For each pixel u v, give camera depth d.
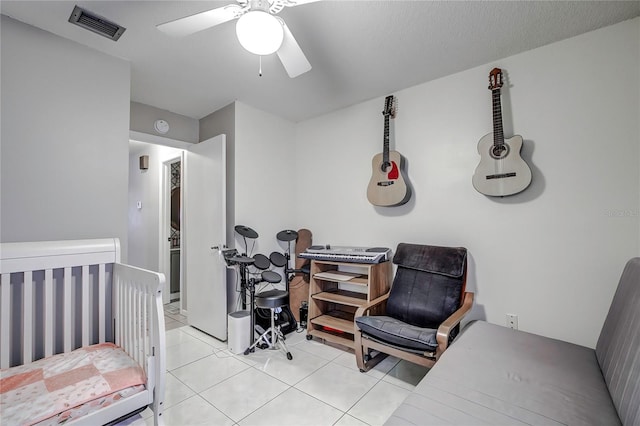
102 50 2.02
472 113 2.34
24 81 1.72
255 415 1.67
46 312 1.55
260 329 2.66
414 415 1.05
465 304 2.07
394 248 2.77
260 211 3.12
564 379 1.28
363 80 2.53
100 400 1.18
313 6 1.61
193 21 1.35
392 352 1.92
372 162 2.82
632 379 1.00
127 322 1.57
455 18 1.73
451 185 2.44
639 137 1.74
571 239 1.94
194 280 3.11
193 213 3.15
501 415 1.04
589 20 1.76
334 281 2.86
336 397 1.84
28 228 1.71
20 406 1.08
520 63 2.12
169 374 2.12
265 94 2.77
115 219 2.05
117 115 2.08
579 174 1.92
